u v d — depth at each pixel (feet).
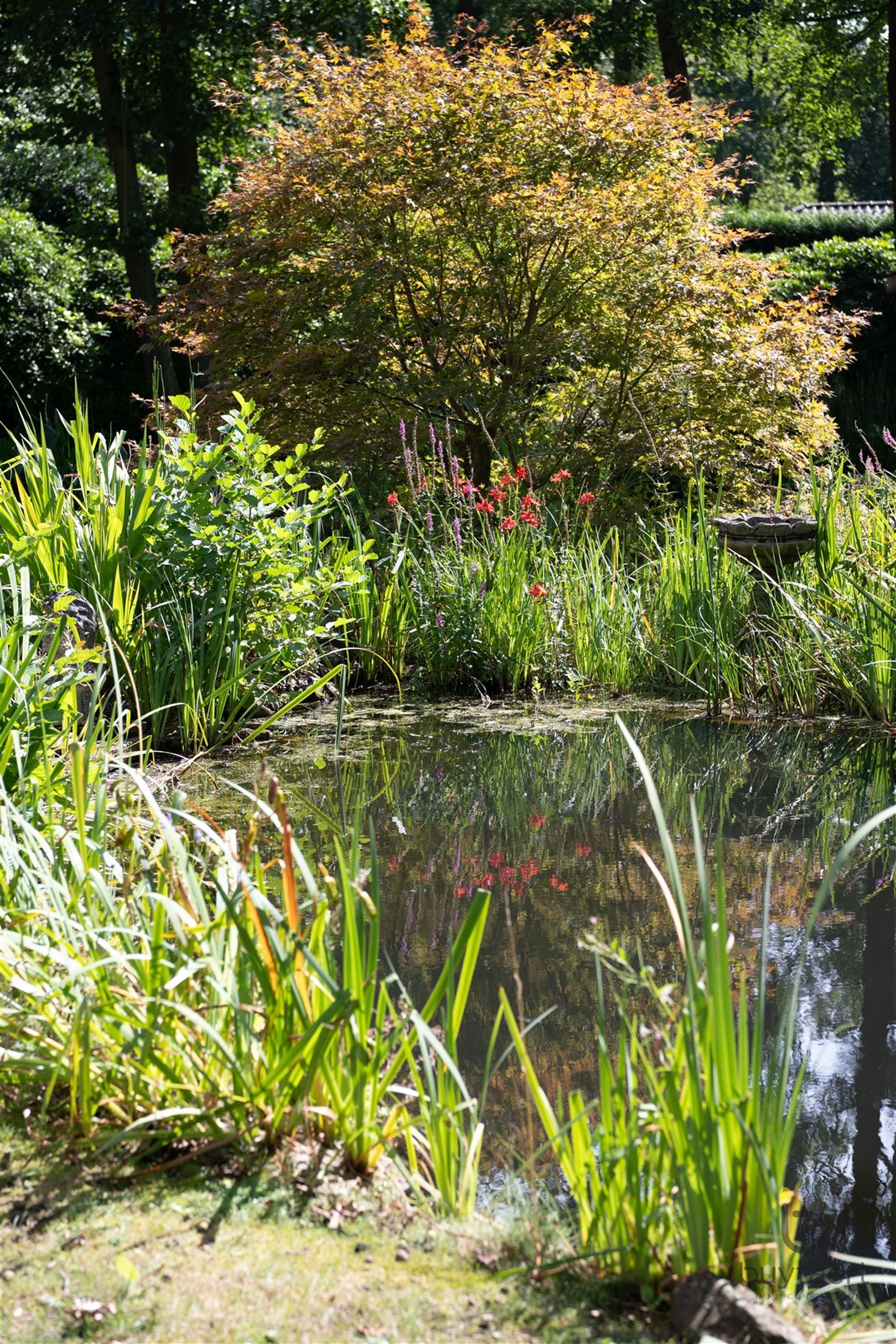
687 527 26.55
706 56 82.38
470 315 32.81
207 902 11.66
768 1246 6.59
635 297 31.68
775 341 32.71
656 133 31.24
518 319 33.24
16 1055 8.55
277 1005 8.18
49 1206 7.22
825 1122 9.16
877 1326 6.86
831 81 88.53
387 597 25.81
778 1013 10.85
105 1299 6.33
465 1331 6.20
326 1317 6.26
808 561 24.32
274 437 31.91
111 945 9.40
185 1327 6.12
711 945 6.67
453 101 30.63
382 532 28.96
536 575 26.89
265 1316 6.23
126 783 14.56
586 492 31.96
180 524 20.15
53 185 72.59
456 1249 7.04
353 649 24.54
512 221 31.04
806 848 15.20
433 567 26.40
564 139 30.68
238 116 60.54
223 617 20.53
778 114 96.58
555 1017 10.75
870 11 76.48
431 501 28.78
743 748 20.22
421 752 19.92
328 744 20.49
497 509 28.76
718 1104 6.64
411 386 31.63
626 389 33.22
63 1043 8.55
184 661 20.11
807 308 34.04
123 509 20.13
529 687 25.53
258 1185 7.52
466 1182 7.71
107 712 18.94
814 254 58.59
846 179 162.81
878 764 19.12
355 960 8.00
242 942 8.10
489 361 33.55
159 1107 8.15
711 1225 6.72
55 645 13.97
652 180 31.94
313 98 31.96
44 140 70.59
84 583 19.08
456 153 30.17
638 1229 6.77
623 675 25.04
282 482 30.81
